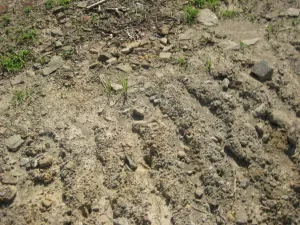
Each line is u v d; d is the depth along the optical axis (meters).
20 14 1.77
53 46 1.62
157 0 1.79
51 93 1.46
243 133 1.31
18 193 1.20
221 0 1.80
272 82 1.46
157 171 1.22
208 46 1.60
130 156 1.25
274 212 1.16
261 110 1.38
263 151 1.29
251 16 1.73
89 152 1.27
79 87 1.47
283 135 1.33
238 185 1.20
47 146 1.30
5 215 1.16
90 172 1.22
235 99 1.42
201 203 1.16
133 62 1.54
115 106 1.40
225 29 1.67
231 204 1.16
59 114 1.39
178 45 1.60
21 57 1.58
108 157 1.25
